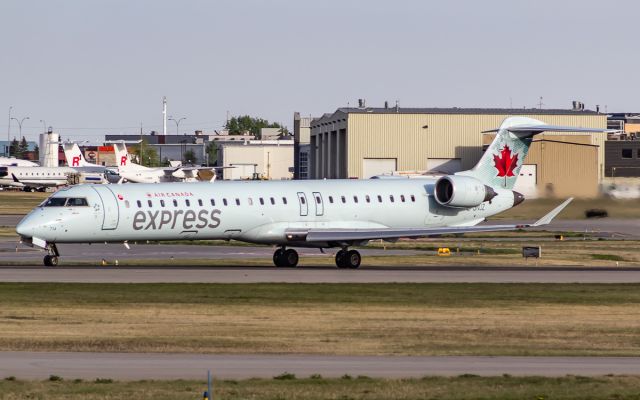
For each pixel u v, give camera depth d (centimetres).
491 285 14312
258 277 14838
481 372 7794
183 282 14050
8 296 12419
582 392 7038
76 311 11294
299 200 17412
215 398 6700
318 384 7188
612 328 10631
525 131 19112
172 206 16400
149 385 7094
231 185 17162
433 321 10975
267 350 8944
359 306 12031
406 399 6762
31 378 7344
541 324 10862
